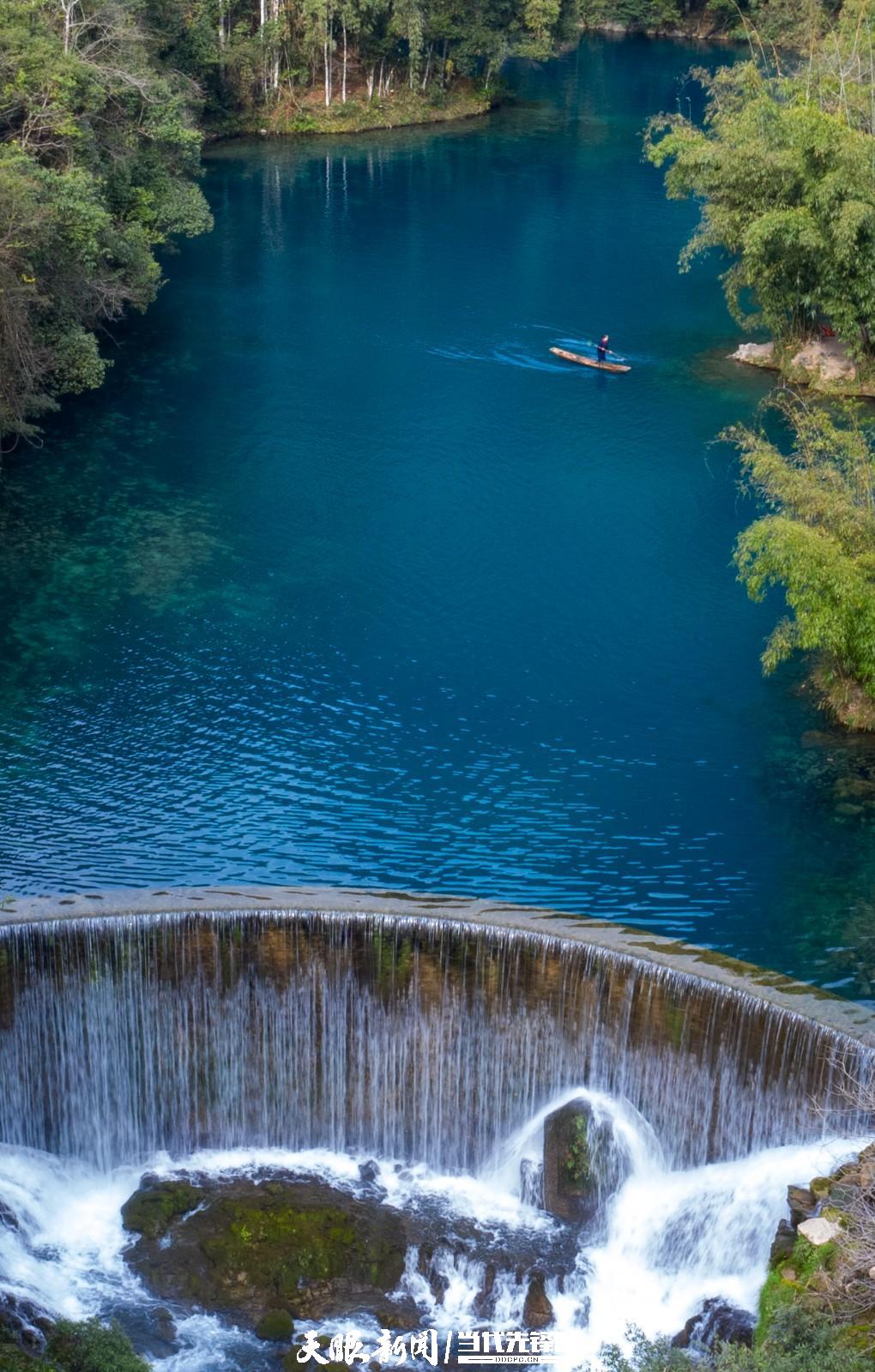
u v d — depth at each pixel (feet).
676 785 135.44
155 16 312.91
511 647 157.48
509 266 281.95
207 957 109.50
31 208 183.52
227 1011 111.04
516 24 422.00
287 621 161.38
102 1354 88.48
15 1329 92.02
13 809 128.57
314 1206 104.83
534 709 146.51
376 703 146.82
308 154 368.27
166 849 124.06
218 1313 97.81
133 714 143.64
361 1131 113.91
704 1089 106.01
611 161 363.97
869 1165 92.22
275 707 145.48
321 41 391.45
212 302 258.57
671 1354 83.35
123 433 206.28
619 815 131.03
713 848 127.03
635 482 197.06
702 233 254.68
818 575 138.82
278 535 180.55
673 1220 102.22
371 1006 110.83
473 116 411.13
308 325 248.93
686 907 119.55
